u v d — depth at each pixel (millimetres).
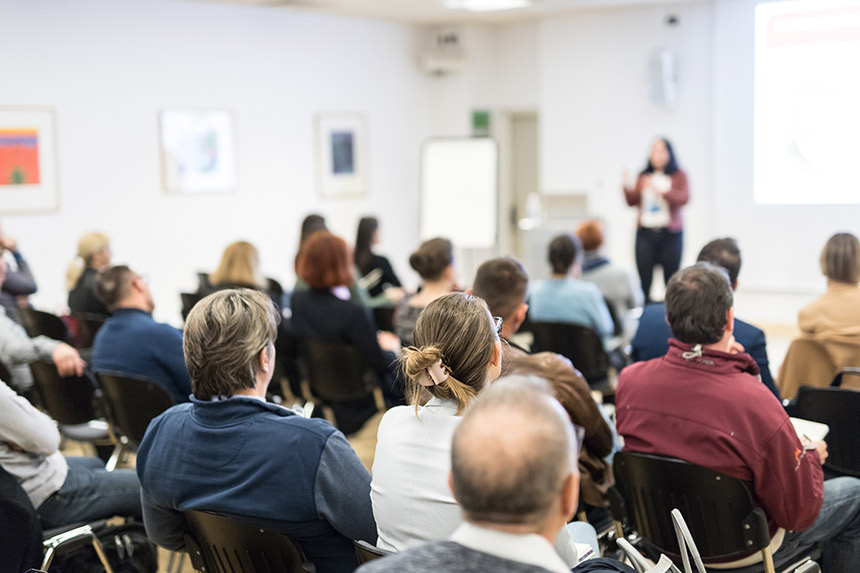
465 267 10500
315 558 1877
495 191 9234
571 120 9586
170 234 7621
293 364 4453
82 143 6938
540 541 1034
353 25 9180
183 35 7609
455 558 1033
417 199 10148
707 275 2188
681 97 8820
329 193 9039
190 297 4844
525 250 9180
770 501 2102
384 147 9664
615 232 9422
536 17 9695
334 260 4141
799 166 8086
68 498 2412
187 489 1853
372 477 1810
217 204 7992
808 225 8109
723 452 2102
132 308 3291
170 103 7547
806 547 2361
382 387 4270
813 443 2176
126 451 3672
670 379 2209
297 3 8070
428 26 10078
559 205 9773
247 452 1800
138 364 3211
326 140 8961
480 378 1713
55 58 6727
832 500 2404
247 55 8156
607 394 4328
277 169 8508
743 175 8477
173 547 2035
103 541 2498
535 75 10094
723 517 2107
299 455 1781
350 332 4102
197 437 1848
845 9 7621
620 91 9211
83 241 4699
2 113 6426
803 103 7984
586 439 2420
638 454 2191
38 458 2361
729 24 8406
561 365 2357
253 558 1802
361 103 9344
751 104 8359
